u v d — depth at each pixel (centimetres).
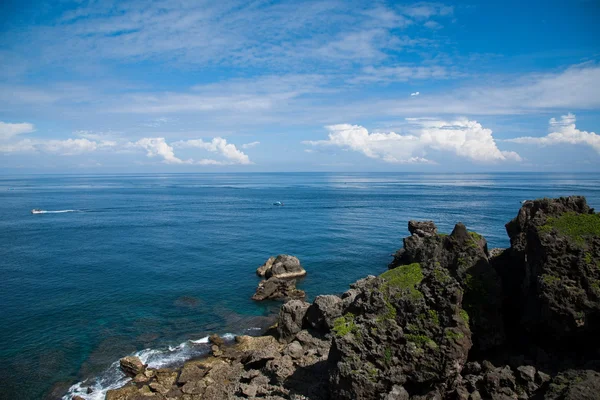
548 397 1875
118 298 5250
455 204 17362
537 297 2258
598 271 2105
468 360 2378
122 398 2994
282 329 3862
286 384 2812
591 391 1759
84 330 4259
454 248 2548
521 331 2469
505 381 2098
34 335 4131
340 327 2411
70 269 6638
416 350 2188
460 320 2206
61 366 3512
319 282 6047
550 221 2408
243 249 8206
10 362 3581
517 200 19062
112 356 3688
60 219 12688
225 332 4238
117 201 19325
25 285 5769
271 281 5334
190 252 7925
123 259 7338
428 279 2384
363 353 2261
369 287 2517
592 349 2162
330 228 10900
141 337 4097
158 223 11862
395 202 18575
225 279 6138
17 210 15200
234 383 3070
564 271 2177
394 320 2298
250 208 16250
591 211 2512
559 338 2217
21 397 3077
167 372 3322
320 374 2859
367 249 8250
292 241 9050
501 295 2408
